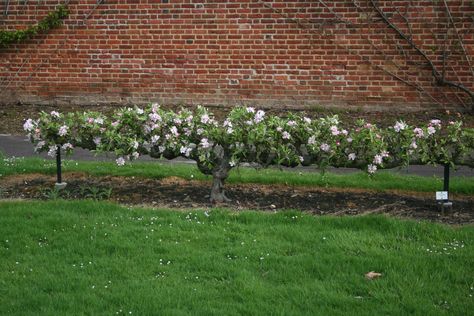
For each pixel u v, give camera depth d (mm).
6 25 12773
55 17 12531
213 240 5547
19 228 5820
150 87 12477
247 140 6586
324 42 11688
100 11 12422
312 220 6055
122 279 4785
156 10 12195
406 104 11586
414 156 6676
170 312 4219
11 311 4281
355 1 11469
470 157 6672
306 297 4480
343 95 11781
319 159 6688
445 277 4812
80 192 7188
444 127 10594
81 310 4281
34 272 4902
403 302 4387
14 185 7547
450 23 11227
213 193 6828
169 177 7816
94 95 12719
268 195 7129
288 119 6824
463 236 5637
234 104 12188
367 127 6668
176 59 12281
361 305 4375
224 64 12117
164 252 5301
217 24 12008
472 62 11266
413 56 11453
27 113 12336
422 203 6848
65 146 7000
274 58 11914
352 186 7500
